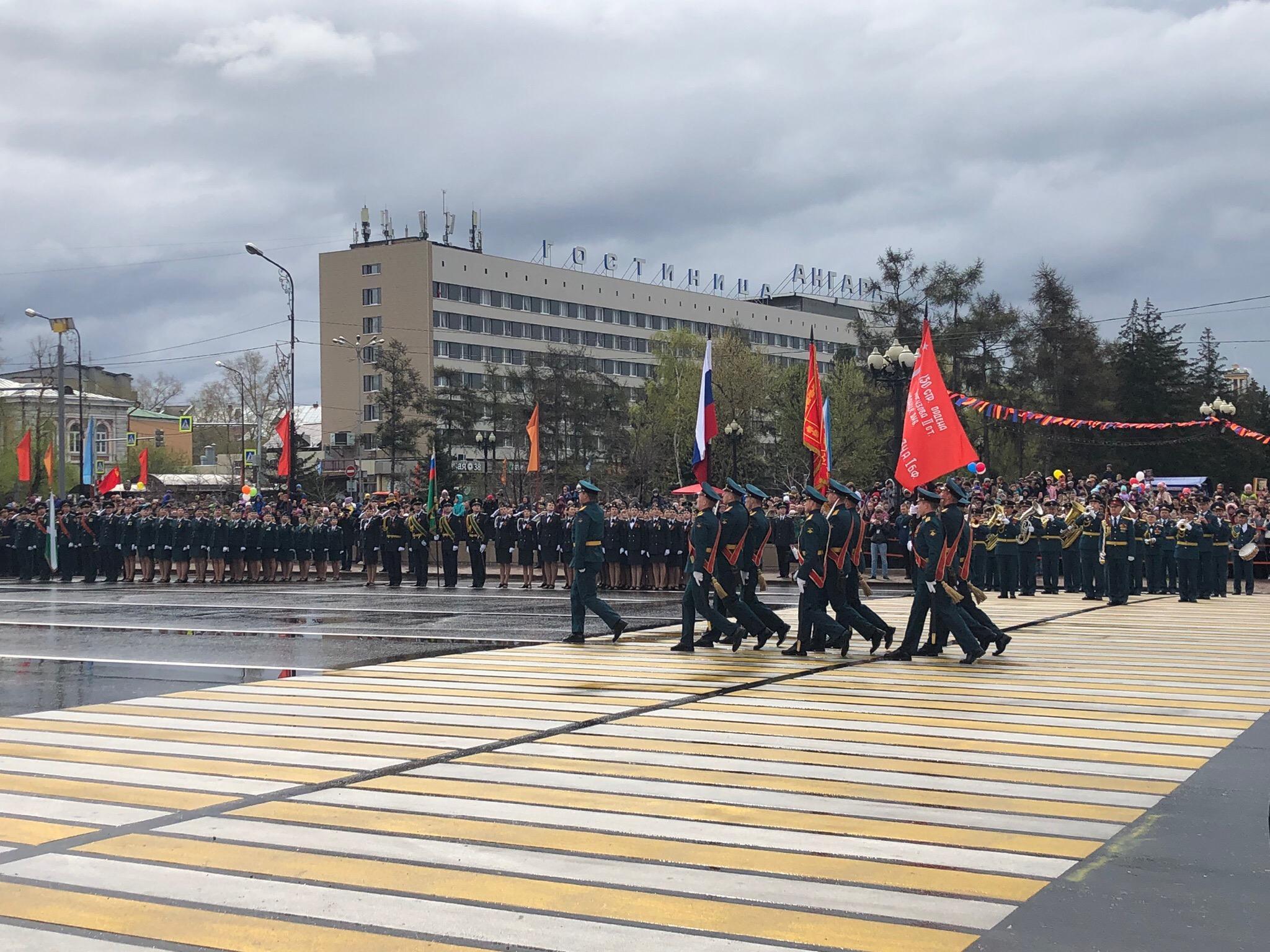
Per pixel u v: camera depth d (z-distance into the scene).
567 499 30.09
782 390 71.12
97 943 4.92
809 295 117.62
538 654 13.95
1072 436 62.16
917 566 13.27
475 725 9.45
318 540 30.69
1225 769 7.85
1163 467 64.94
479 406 73.19
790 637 15.62
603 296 97.56
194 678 12.24
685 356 77.88
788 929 5.01
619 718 9.67
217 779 7.69
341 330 87.44
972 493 29.20
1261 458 69.25
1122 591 21.17
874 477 68.12
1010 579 22.88
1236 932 4.93
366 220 89.31
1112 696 10.73
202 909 5.31
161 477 78.56
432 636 16.16
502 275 89.69
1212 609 20.45
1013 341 63.03
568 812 6.82
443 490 36.97
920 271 65.50
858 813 6.79
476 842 6.27
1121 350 67.44
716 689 11.20
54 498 33.28
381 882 5.65
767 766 7.93
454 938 4.95
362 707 10.30
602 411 74.62
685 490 35.16
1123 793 7.22
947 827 6.49
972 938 4.89
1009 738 8.81
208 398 106.50
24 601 23.61
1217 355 76.75
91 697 11.08
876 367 29.02
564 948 4.82
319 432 108.75
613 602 22.09
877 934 4.95
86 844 6.31
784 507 28.81
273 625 18.03
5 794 7.36
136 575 34.47
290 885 5.62
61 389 45.75
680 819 6.67
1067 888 5.51
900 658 13.23
